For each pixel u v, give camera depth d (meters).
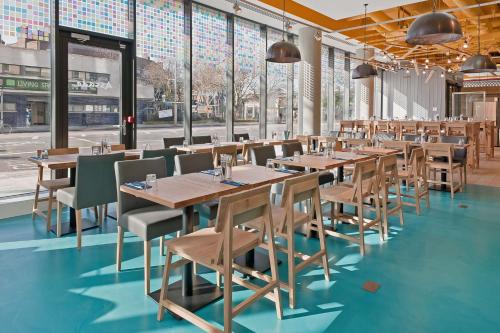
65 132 5.26
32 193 5.14
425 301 2.70
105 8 5.65
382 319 2.46
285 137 7.54
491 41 10.23
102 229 4.24
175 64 6.79
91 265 3.26
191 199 2.44
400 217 4.54
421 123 9.05
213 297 2.70
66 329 2.32
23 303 2.62
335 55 11.42
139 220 2.87
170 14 6.64
